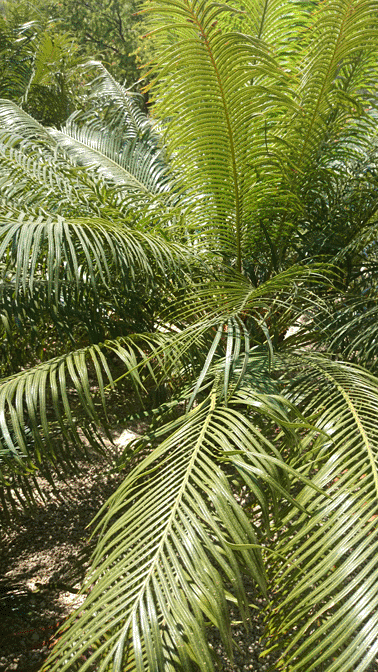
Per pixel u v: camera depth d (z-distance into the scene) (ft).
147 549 3.77
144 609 3.27
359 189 7.95
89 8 31.12
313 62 6.84
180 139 6.86
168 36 8.42
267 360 5.89
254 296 5.56
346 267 8.01
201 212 7.75
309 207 8.33
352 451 4.34
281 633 4.15
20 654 5.80
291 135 7.59
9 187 7.06
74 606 6.52
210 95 6.22
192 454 4.31
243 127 6.53
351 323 6.39
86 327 6.33
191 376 6.37
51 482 6.15
